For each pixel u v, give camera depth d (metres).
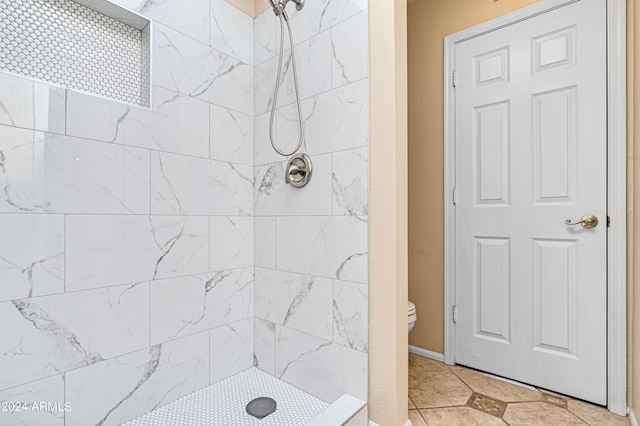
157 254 1.29
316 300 1.40
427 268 2.05
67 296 1.06
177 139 1.36
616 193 1.43
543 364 1.62
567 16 1.57
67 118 1.07
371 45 1.25
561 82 1.58
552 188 1.60
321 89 1.39
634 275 1.36
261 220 1.63
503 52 1.76
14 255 0.96
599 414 1.41
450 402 1.51
